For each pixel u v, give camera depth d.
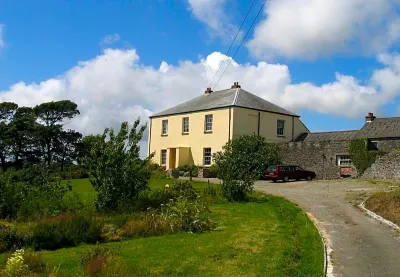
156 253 11.03
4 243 11.90
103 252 10.02
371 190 23.12
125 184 18.23
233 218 16.58
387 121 38.22
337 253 10.84
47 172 20.11
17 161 61.09
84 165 19.06
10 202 16.44
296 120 42.91
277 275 9.05
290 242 12.06
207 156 40.34
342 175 32.66
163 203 18.11
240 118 38.47
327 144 33.88
